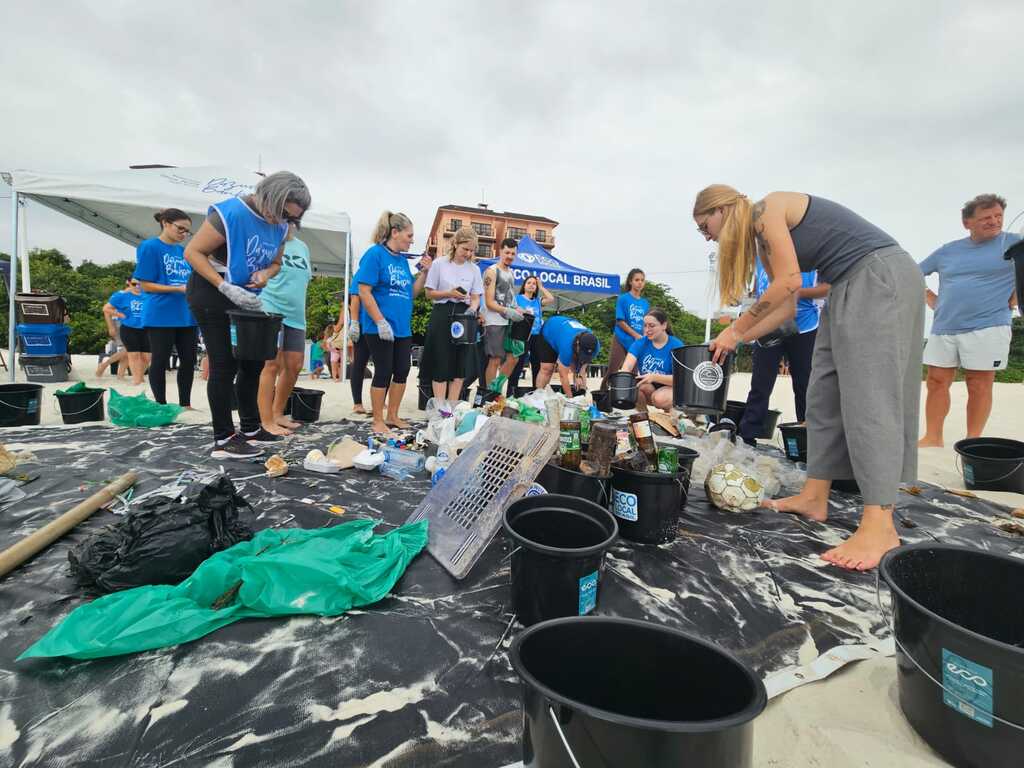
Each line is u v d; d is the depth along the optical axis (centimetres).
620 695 106
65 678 118
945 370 412
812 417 251
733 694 91
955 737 102
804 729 114
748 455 319
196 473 271
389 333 392
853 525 244
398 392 430
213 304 300
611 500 220
